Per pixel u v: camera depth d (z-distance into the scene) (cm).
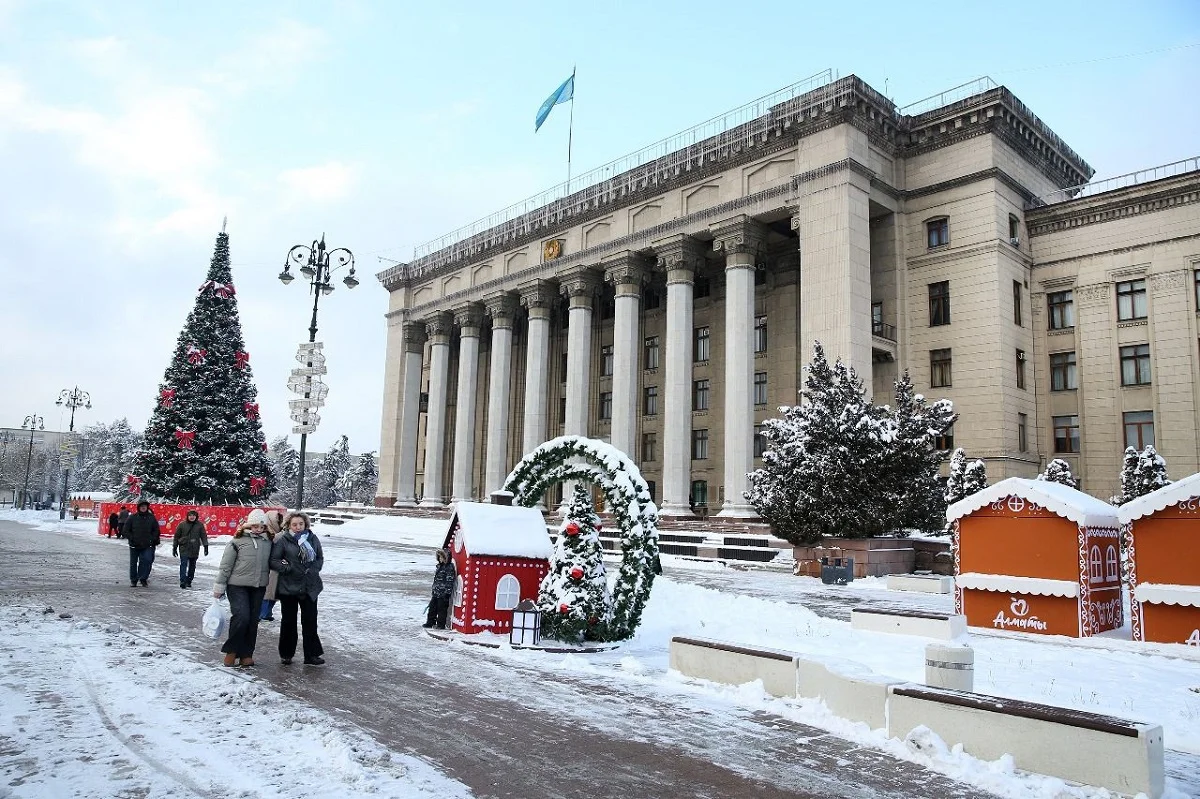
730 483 3769
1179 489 1323
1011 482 1500
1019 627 1461
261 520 972
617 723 754
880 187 3794
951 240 3725
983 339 3572
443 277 6034
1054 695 911
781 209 3831
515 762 627
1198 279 3394
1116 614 1480
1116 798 584
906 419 2784
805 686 837
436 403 5916
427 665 992
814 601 1914
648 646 1214
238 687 812
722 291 4659
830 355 3528
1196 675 1082
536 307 5147
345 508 6581
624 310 4525
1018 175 3831
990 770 633
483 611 1228
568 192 5081
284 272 2697
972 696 696
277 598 964
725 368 4347
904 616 1352
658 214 4438
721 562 3116
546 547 1279
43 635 1091
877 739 715
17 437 14825
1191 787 620
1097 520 1454
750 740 711
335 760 598
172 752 608
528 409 5053
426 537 4194
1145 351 3509
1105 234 3653
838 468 2638
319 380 2466
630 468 1305
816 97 3688
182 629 1198
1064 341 3741
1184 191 3431
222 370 4541
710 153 4134
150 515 1781
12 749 604
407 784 558
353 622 1337
